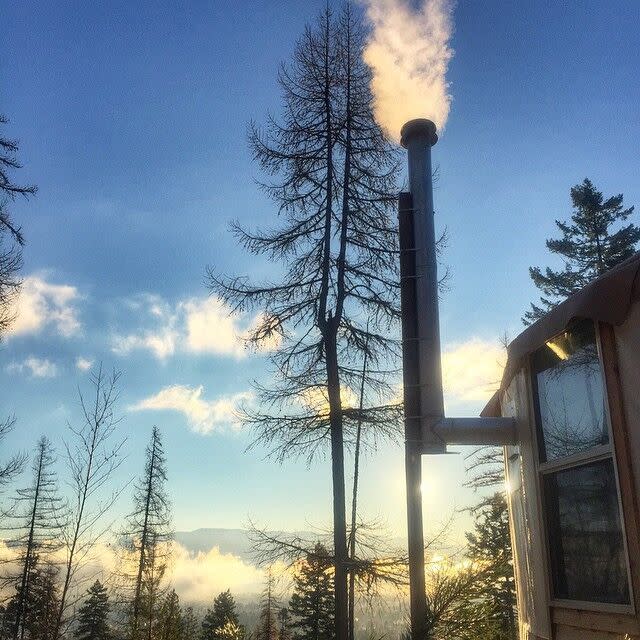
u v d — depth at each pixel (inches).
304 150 471.5
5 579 827.4
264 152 473.1
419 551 258.8
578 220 1213.7
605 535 193.8
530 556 241.6
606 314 183.3
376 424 419.2
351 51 483.5
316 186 467.5
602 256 1169.4
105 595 1243.8
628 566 176.2
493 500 787.4
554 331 209.0
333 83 478.9
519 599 264.4
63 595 372.5
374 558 377.4
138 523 1205.7
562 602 211.9
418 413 278.5
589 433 202.7
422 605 241.3
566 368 219.0
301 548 395.2
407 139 319.9
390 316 437.7
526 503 246.2
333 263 456.8
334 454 418.9
